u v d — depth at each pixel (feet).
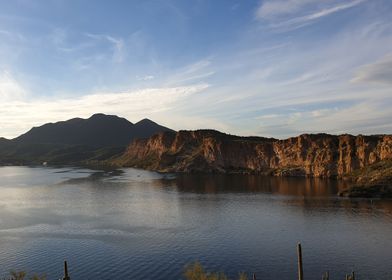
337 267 231.09
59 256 255.91
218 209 431.02
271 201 482.69
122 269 231.91
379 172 602.44
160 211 420.77
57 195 561.43
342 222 346.95
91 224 350.43
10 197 542.57
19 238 299.17
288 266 233.55
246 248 271.08
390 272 222.07
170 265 238.07
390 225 330.54
